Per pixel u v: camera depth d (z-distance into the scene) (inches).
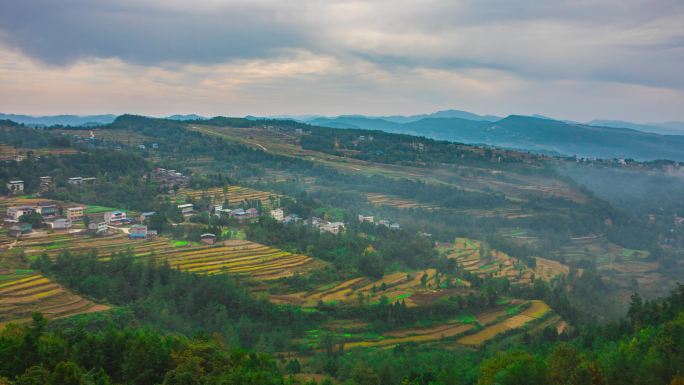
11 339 3110.2
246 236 7298.2
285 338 4869.6
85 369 3134.8
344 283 6210.6
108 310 4603.8
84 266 5359.3
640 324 4365.2
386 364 3983.8
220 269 6003.9
